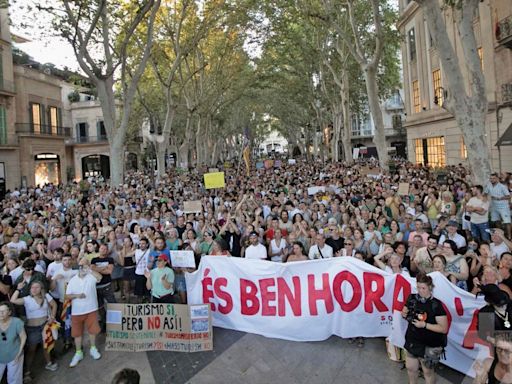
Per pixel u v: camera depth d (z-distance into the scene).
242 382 5.30
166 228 9.63
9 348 5.18
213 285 6.87
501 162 19.55
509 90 18.30
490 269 5.34
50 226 11.02
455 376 5.18
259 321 6.56
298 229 8.80
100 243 8.01
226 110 46.72
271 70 36.41
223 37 29.52
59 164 38.28
